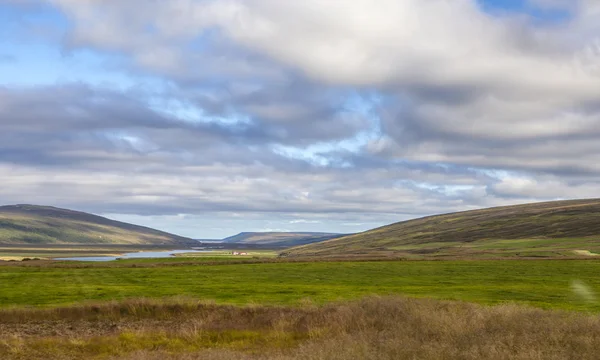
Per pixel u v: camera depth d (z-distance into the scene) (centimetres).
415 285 5897
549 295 4800
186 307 3425
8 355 2211
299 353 1872
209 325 2909
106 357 2148
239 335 2627
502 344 1791
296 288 5366
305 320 2884
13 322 3142
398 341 1894
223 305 3516
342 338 2147
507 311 2480
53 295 4675
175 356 2059
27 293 4822
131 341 2472
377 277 7031
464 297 4550
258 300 4231
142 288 5322
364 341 1933
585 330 2088
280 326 2725
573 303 4194
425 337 2091
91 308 3369
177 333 2688
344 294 4753
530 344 1814
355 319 2677
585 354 1675
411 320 2481
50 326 3030
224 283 6044
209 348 2248
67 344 2411
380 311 2816
